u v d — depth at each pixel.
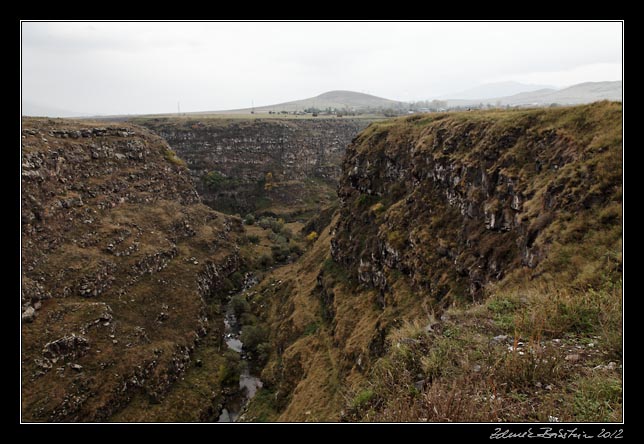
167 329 53.44
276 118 160.25
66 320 43.22
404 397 8.98
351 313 45.50
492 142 32.34
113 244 57.28
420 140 46.09
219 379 50.00
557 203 21.58
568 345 10.13
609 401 7.63
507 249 25.64
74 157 63.06
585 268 15.52
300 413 34.84
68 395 37.19
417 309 32.59
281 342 53.94
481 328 11.65
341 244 59.03
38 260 46.94
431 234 36.91
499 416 7.68
